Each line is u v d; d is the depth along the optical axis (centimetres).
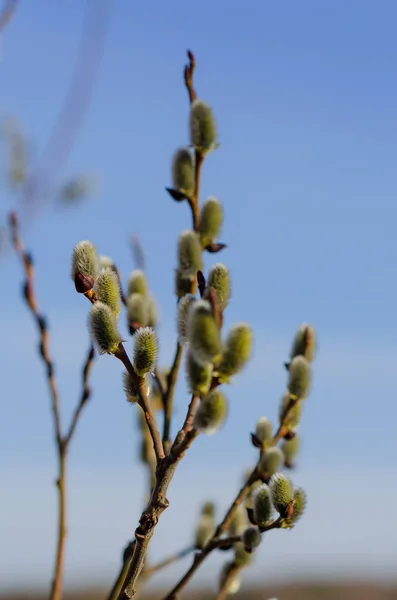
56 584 78
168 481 66
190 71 85
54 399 81
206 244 82
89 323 68
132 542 75
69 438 81
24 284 83
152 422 67
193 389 66
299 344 81
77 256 70
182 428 67
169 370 84
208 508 83
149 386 68
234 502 76
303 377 79
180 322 67
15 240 84
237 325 66
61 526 79
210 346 65
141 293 79
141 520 66
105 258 78
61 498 79
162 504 66
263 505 72
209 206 82
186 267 80
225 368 65
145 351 68
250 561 80
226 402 66
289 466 82
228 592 80
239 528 81
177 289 80
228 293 69
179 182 82
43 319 82
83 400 81
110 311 68
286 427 80
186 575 76
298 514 72
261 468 77
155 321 79
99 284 70
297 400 80
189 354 66
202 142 83
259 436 79
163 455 67
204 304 65
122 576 75
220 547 75
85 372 82
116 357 68
